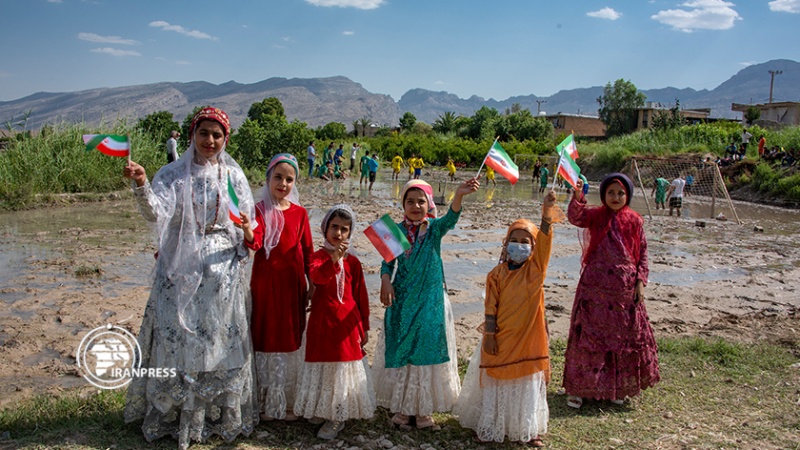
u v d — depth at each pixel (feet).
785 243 51.21
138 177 11.72
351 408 13.70
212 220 12.97
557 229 54.49
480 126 234.99
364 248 39.96
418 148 176.55
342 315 13.58
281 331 13.89
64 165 63.05
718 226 62.18
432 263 14.12
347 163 126.52
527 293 13.55
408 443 13.82
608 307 16.22
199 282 12.65
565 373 16.63
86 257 34.76
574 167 15.66
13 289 27.32
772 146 105.40
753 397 17.21
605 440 14.40
